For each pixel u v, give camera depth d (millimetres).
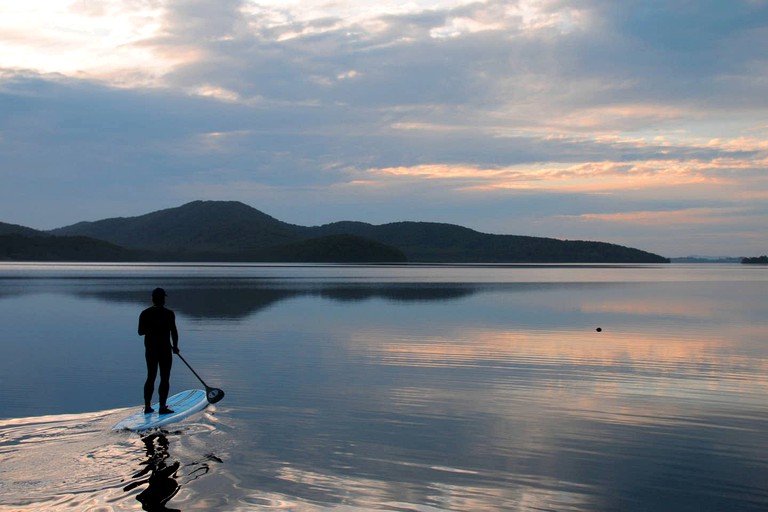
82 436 8578
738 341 19141
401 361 15086
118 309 28625
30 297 36156
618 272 114812
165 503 6418
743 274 108812
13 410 10180
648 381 12883
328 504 6469
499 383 12539
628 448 8414
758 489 7055
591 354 16391
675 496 6840
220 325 22609
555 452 8211
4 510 6203
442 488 6934
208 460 7672
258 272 93562
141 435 8656
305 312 27906
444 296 39375
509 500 6660
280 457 7816
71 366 14344
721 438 8914
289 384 12320
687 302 35969
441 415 10000
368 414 9992
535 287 52031
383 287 50219
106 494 6621
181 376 13125
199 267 128875
